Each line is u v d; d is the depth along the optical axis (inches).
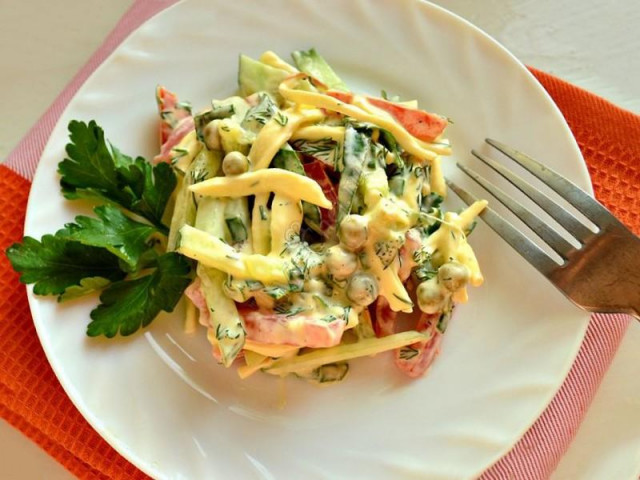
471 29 8.5
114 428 7.5
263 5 8.6
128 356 7.7
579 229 7.6
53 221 7.9
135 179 7.9
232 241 7.4
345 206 7.3
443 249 7.6
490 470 8.0
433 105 8.6
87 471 7.9
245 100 8.0
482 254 8.1
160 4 9.6
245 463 7.6
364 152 7.5
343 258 7.0
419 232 7.6
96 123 8.3
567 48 9.7
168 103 8.2
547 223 8.2
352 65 8.7
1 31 10.2
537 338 7.8
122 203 7.9
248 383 7.8
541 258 7.7
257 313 7.2
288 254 7.2
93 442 7.8
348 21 8.6
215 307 7.2
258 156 7.5
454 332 8.0
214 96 8.6
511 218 8.2
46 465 8.2
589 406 8.3
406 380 7.8
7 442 8.3
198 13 8.5
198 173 7.6
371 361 7.9
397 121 7.9
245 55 8.6
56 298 7.6
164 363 7.8
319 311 7.1
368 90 8.7
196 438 7.6
